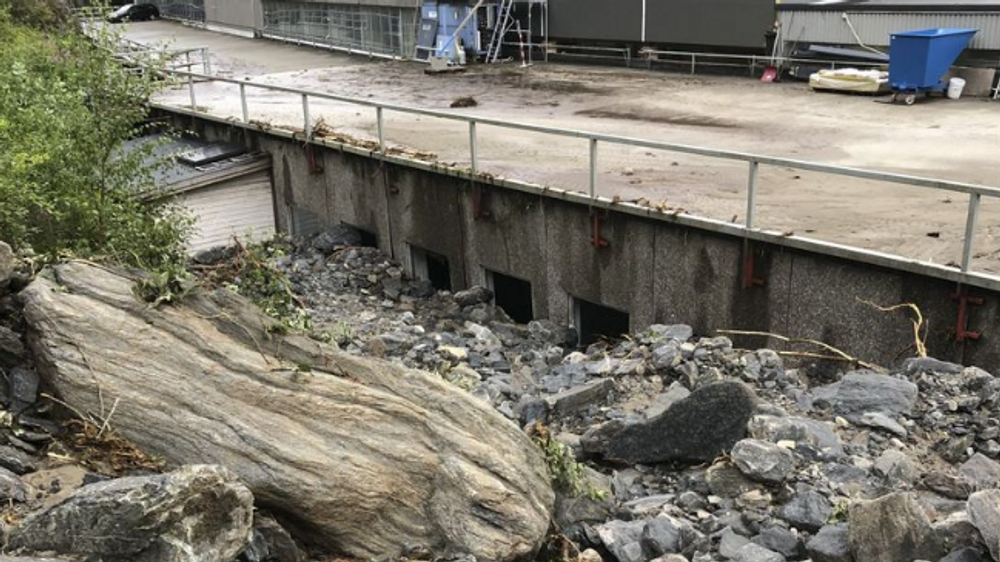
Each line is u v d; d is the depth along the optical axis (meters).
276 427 4.80
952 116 17.14
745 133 16.14
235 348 5.09
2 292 5.33
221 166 17.28
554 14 27.64
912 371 8.12
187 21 48.31
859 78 19.58
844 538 5.16
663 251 11.18
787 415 6.87
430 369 9.34
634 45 26.14
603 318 12.80
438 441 4.97
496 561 4.64
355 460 4.78
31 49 11.40
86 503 3.67
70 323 4.96
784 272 10.05
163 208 10.85
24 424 4.80
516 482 5.00
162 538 3.65
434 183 14.35
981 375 7.59
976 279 8.55
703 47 24.22
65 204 7.50
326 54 33.75
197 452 4.70
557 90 22.23
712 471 6.17
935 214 10.95
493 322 12.80
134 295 5.18
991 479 6.10
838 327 9.73
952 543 4.86
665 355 8.71
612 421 7.16
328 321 12.37
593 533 5.49
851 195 11.88
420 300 14.10
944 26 19.42
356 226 16.22
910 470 6.07
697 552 5.34
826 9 21.14
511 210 13.12
